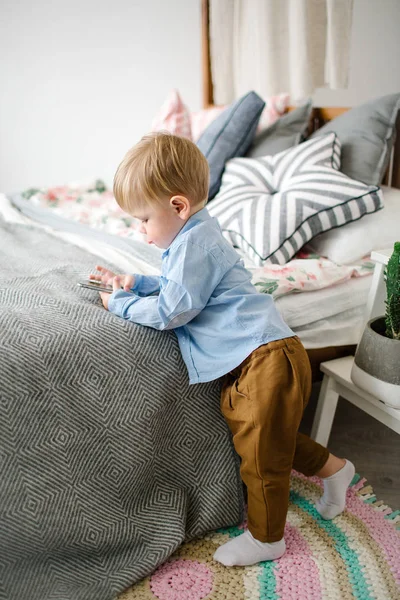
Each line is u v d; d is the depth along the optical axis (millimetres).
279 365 998
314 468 1146
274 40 2084
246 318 1027
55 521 949
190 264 990
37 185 3066
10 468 901
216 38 2318
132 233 1742
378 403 1178
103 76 2834
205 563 1079
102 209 2041
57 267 1281
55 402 936
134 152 1046
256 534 1055
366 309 1350
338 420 1576
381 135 1728
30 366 916
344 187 1503
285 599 993
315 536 1145
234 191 1716
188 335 1070
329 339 1380
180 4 2676
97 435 982
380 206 1511
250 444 1010
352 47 2070
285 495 1037
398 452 1437
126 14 2699
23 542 928
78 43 2762
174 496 1096
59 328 979
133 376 1015
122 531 1023
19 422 905
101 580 992
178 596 1001
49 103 2889
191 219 1050
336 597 995
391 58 2008
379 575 1045
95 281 1135
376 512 1217
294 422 1000
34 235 1631
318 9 1937
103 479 1000
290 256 1468
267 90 2182
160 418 1053
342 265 1490
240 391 1024
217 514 1125
